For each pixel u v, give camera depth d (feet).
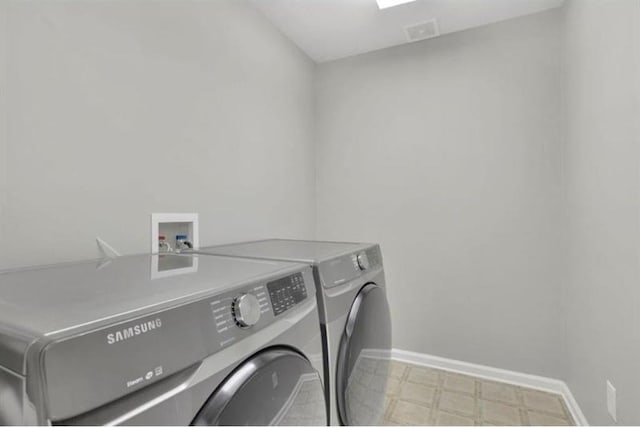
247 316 2.18
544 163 6.56
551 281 6.49
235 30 5.84
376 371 4.39
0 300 1.82
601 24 4.47
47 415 1.23
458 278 7.29
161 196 4.44
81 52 3.55
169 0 4.59
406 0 6.15
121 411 1.47
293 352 2.65
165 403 1.64
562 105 6.34
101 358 1.41
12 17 3.02
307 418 2.71
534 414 5.67
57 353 1.28
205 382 1.86
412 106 7.74
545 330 6.53
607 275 4.26
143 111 4.22
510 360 6.81
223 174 5.53
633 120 3.59
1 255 2.94
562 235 6.36
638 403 3.48
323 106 8.68
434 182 7.52
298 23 6.96
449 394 6.31
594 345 4.75
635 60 3.55
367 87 8.21
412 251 7.73
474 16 6.74
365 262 4.48
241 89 5.99
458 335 7.26
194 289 2.09
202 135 5.11
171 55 4.60
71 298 1.86
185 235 4.87
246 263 3.26
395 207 7.91
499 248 6.92
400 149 7.87
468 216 7.20
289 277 2.85
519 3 6.36
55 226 3.33
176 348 1.72
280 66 7.19
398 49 7.89
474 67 7.14
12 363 1.32
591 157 4.83
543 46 6.57
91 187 3.64
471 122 7.17
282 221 7.25
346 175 8.46
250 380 2.07
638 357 3.48
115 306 1.69
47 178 3.26
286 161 7.41
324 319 3.24
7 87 2.99
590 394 4.93
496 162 6.95
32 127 3.15
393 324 7.86
